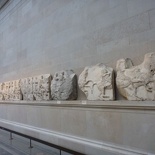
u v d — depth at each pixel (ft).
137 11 14.53
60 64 21.75
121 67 14.38
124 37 15.29
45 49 24.44
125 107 13.91
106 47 16.65
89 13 18.61
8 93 31.86
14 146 22.48
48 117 22.07
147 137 12.57
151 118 12.40
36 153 19.57
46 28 24.59
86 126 17.20
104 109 15.64
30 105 25.53
